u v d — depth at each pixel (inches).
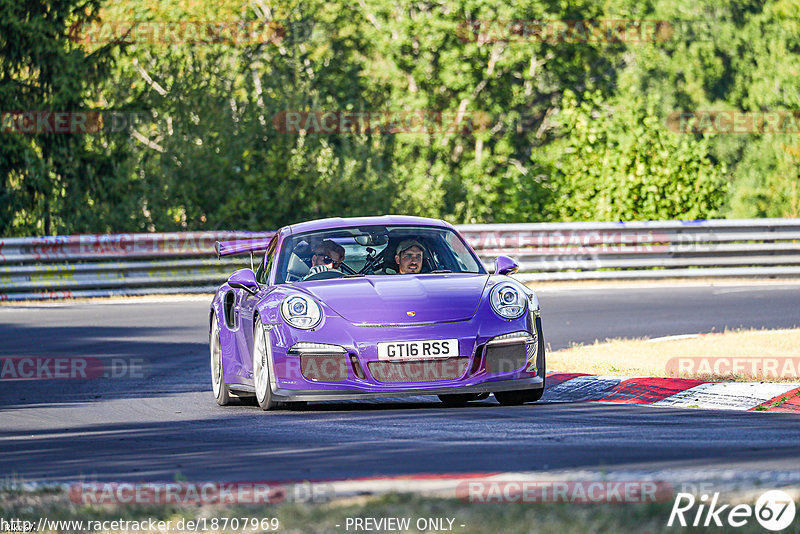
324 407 958.4
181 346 1510.8
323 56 4387.3
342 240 1022.4
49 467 698.2
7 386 1202.0
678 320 1632.6
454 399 1002.1
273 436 794.8
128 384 1192.2
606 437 730.8
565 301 1946.4
